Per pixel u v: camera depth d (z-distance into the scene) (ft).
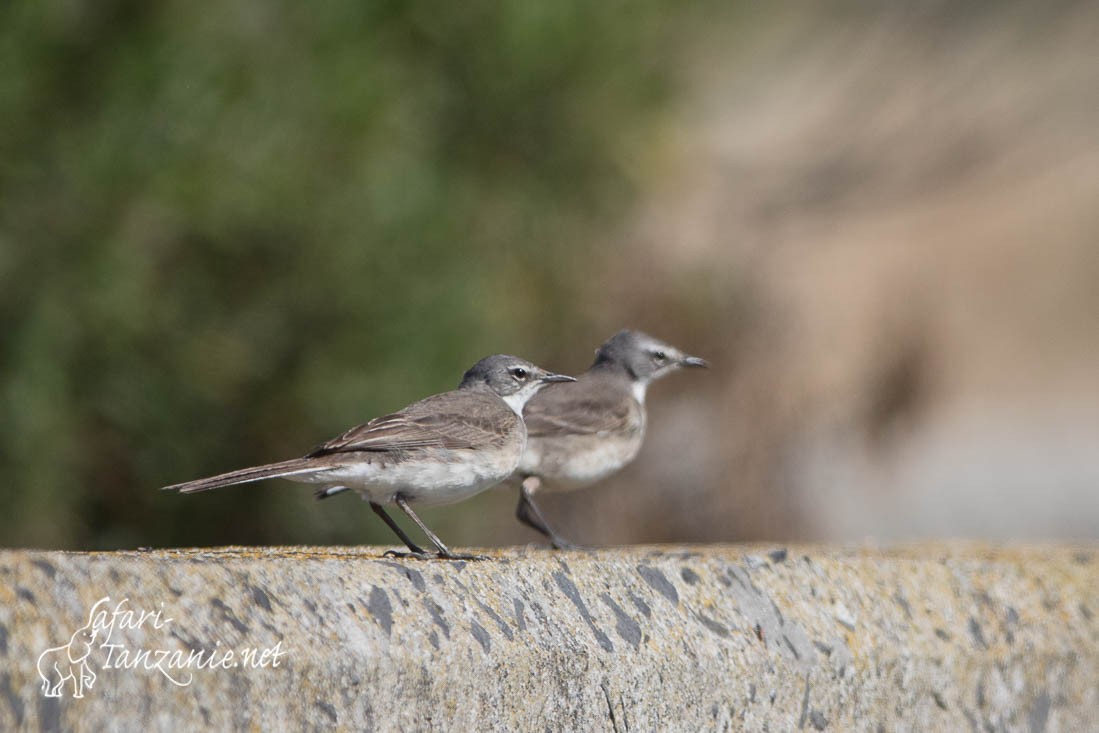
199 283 46.14
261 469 26.96
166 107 42.78
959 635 24.84
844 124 104.99
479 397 31.63
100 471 46.24
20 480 42.86
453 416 29.94
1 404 42.14
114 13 43.34
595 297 60.13
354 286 47.67
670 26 57.26
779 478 69.31
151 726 15.72
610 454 41.27
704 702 21.38
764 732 22.04
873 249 95.61
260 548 26.21
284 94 45.42
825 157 101.09
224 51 44.68
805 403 71.31
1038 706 25.26
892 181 103.09
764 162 97.91
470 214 51.62
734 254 74.49
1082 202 107.45
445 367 49.03
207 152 43.24
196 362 45.73
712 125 85.56
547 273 55.93
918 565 26.00
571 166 55.21
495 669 18.90
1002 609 25.85
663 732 20.85
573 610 20.76
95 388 44.42
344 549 26.84
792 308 74.64
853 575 24.94
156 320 44.50
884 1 114.42
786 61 110.93
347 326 48.14
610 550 29.99
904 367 80.89
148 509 47.55
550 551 29.60
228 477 26.40
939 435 83.20
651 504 67.67
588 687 20.03
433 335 48.78
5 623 15.23
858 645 23.48
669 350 44.27
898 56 112.98
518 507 40.16
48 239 42.50
